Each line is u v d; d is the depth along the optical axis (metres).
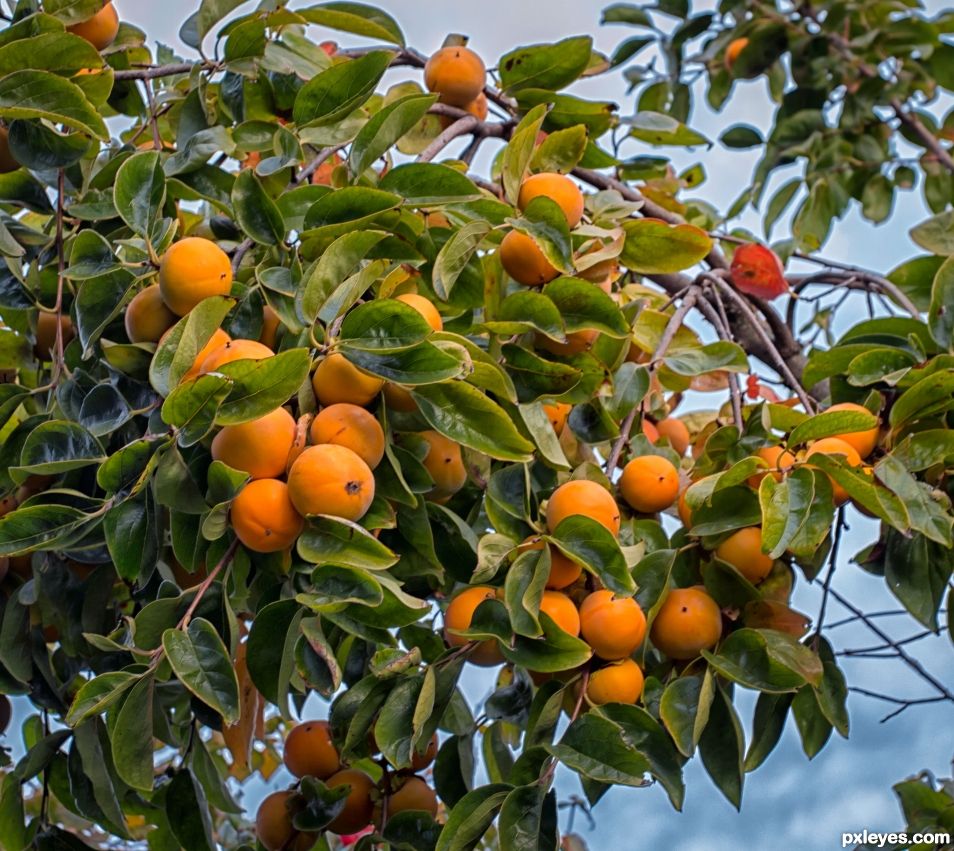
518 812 2.20
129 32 3.21
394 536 2.49
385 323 2.19
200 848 2.55
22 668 2.67
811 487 2.42
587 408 2.80
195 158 2.76
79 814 2.82
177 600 2.26
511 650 2.29
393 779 2.63
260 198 2.53
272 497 2.13
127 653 2.68
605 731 2.24
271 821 2.58
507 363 2.59
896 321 2.87
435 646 2.58
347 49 3.52
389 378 2.16
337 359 2.24
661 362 2.93
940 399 2.62
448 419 2.31
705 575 2.58
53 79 2.54
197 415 2.09
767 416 2.62
